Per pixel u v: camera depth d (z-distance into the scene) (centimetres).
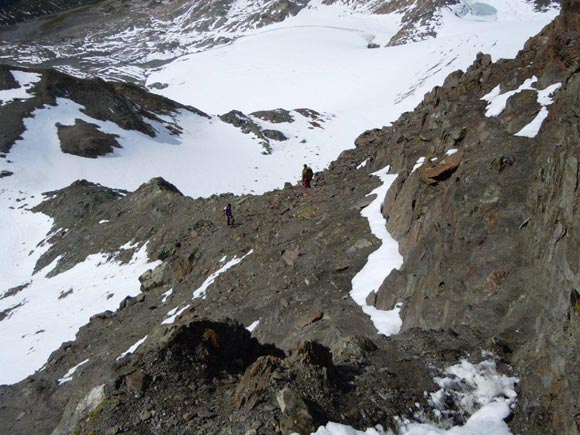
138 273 3659
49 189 6562
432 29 17275
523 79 2239
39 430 2222
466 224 1515
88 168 7169
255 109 13862
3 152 7044
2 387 2741
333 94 13238
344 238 2364
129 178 7069
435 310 1439
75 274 4178
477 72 2753
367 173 3203
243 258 2861
